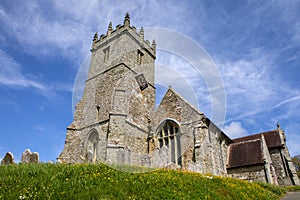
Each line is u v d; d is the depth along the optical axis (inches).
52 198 239.1
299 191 641.6
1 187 267.1
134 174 349.7
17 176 318.0
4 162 519.2
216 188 366.9
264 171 716.0
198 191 326.3
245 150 811.4
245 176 740.0
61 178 307.7
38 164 413.7
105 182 294.2
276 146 907.4
